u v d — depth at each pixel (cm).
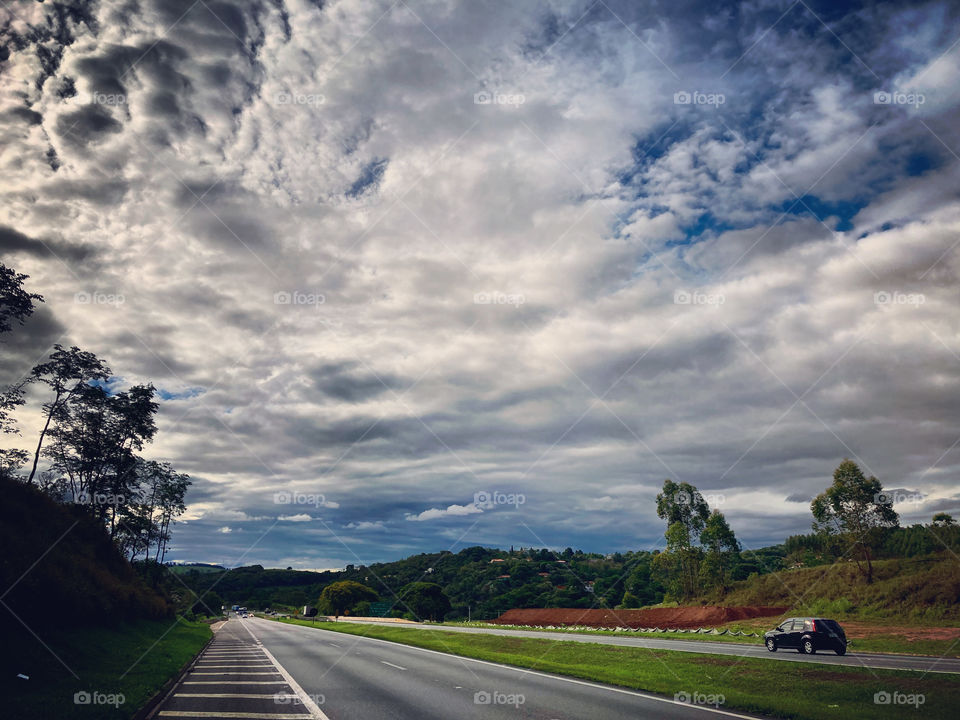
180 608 7206
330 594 11306
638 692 1463
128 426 4719
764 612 4850
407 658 2567
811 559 6103
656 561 6162
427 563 12838
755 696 1366
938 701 1291
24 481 3272
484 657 2533
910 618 3753
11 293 3180
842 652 2348
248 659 2553
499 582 11044
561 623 6262
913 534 5069
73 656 1719
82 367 4238
